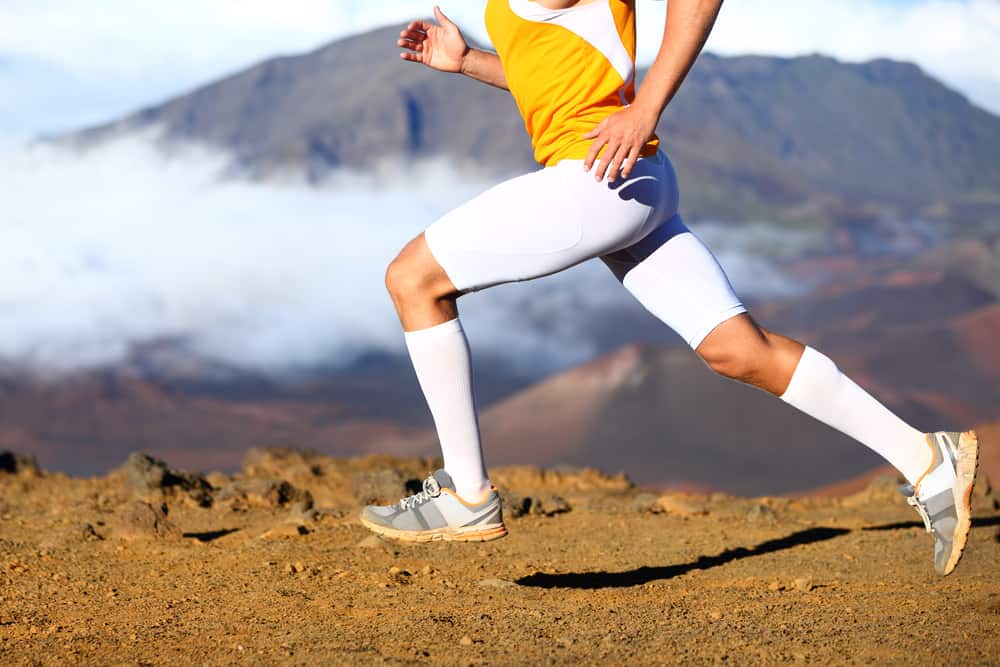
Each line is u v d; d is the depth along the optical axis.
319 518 7.59
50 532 7.04
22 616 4.29
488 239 3.80
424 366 3.99
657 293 4.04
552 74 3.76
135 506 6.66
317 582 5.06
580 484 11.25
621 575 5.44
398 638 3.65
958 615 3.83
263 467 11.25
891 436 3.92
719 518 7.88
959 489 3.86
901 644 3.38
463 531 4.13
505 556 6.06
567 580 5.29
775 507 8.84
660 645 3.47
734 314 3.96
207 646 3.63
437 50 4.59
